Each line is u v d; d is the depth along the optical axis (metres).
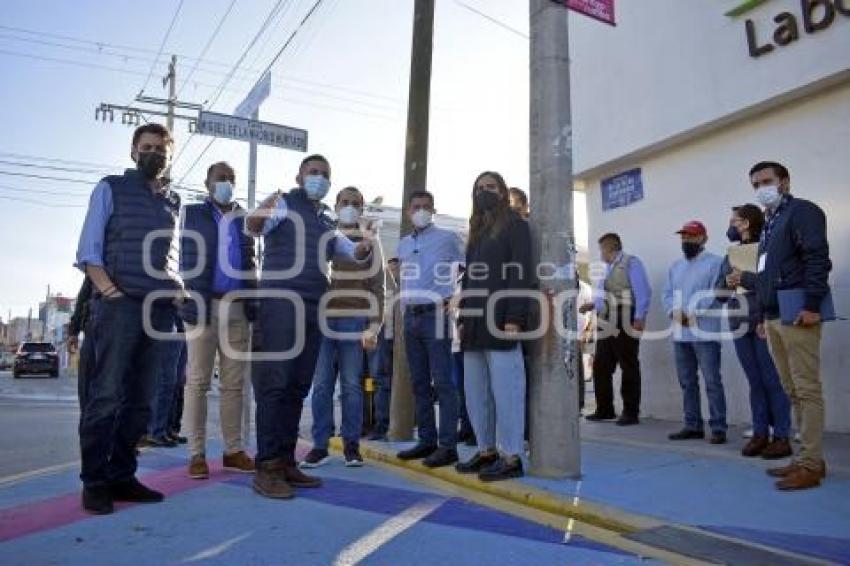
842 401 5.69
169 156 3.99
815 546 3.02
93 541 3.20
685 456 5.04
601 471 4.54
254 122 7.26
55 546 3.13
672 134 6.95
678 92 6.89
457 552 3.06
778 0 5.98
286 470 4.36
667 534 3.22
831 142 5.81
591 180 8.34
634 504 3.70
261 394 4.20
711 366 5.60
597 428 6.63
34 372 29.84
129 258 3.72
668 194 7.31
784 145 6.18
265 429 4.16
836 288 5.73
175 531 3.36
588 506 3.65
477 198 4.56
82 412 3.79
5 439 6.98
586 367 10.57
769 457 4.80
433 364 4.96
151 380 3.98
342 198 5.23
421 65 6.73
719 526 3.32
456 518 3.62
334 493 4.20
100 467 3.72
